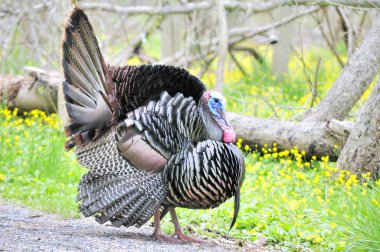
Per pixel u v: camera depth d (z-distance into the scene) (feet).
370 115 43.29
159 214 33.01
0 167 44.93
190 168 31.19
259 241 33.65
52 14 62.54
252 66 85.97
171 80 32.17
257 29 77.41
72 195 41.32
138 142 31.35
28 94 57.88
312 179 45.11
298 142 48.88
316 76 56.08
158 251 30.12
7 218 35.37
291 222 35.83
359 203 35.40
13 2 72.74
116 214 31.68
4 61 67.92
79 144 32.09
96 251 29.09
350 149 44.16
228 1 69.72
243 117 50.83
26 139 51.37
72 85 31.48
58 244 29.78
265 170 46.83
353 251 31.19
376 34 50.21
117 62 76.64
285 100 70.69
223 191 31.91
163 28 93.09
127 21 108.68
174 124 31.42
